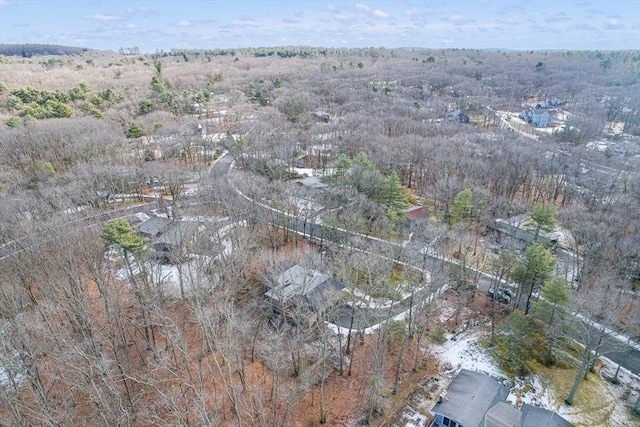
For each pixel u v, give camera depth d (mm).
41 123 93312
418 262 49906
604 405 37344
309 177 80438
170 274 47969
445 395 35344
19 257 42906
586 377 40188
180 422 27266
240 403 34406
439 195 67375
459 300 48781
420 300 41031
